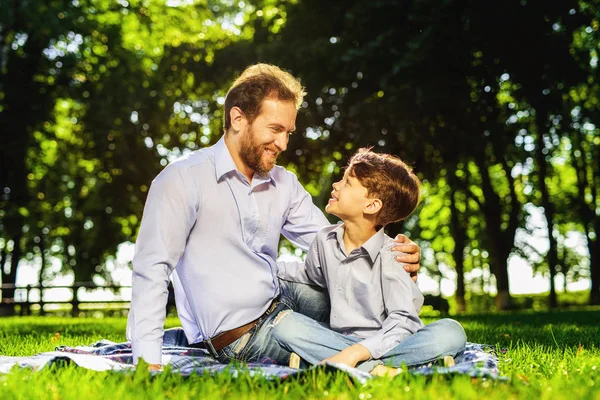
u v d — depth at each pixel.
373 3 15.40
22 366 3.75
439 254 38.16
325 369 3.33
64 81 21.16
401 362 3.78
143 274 3.96
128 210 23.78
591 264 26.47
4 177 20.89
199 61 19.97
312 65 17.19
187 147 22.45
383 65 15.48
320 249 4.36
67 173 24.27
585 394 3.03
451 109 15.32
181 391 2.96
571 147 25.91
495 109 16.17
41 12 19.00
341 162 18.91
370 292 4.20
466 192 23.64
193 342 4.42
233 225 4.20
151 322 3.90
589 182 26.92
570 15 14.95
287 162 18.97
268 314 4.22
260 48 17.69
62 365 3.60
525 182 27.23
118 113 21.52
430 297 24.44
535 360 4.70
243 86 4.18
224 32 20.70
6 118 20.33
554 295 25.02
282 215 4.48
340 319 4.25
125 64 22.03
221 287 4.16
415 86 14.93
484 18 14.27
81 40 21.30
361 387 3.05
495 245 23.19
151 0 22.67
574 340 7.00
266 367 3.84
